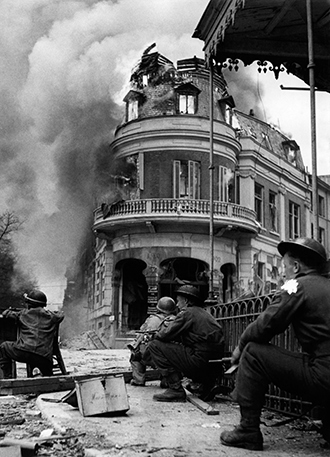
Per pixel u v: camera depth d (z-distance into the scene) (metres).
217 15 9.02
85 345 30.89
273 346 4.53
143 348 8.59
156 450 4.43
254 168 34.22
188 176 30.52
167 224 29.88
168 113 31.67
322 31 9.51
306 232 40.25
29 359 8.52
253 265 32.91
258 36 9.65
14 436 5.18
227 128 31.84
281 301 4.42
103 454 4.30
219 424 5.54
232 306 7.81
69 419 5.68
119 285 31.06
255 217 32.84
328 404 4.36
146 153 30.89
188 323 7.03
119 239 30.78
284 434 5.14
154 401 7.07
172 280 30.12
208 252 30.30
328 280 4.54
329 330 4.28
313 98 7.11
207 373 7.20
